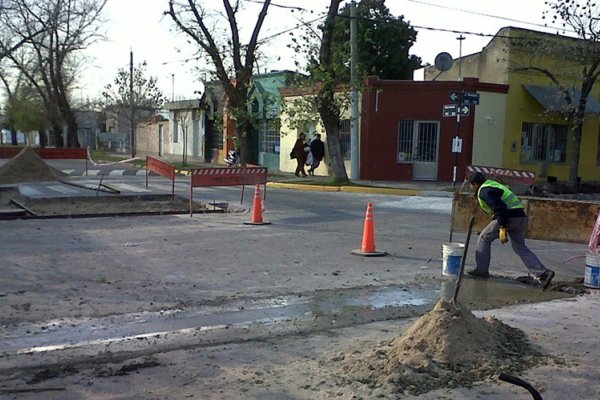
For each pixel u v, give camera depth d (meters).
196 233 12.10
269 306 7.25
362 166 25.86
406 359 5.14
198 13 24.38
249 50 25.05
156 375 5.04
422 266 9.67
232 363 5.34
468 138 25.53
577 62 25.38
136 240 11.15
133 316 6.69
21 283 7.89
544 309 7.32
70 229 12.23
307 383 4.86
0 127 72.00
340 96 22.98
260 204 13.57
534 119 27.55
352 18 23.08
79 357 5.43
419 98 25.33
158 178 25.56
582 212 10.27
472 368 5.08
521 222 8.56
